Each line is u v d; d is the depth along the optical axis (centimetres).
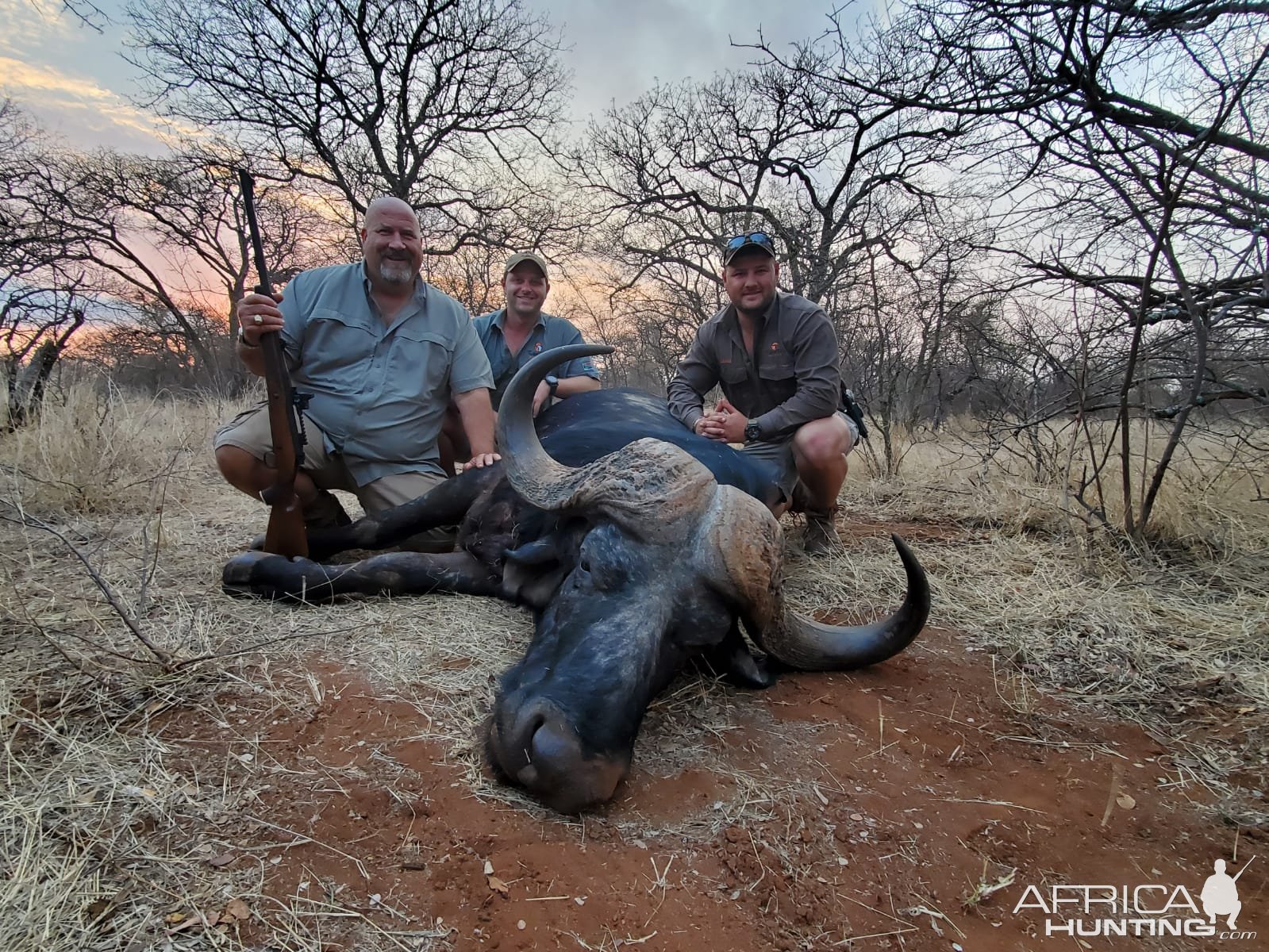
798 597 438
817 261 1332
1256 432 565
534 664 251
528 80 1852
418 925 181
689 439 396
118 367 1467
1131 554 468
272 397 356
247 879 187
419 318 459
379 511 454
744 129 1705
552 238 2062
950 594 436
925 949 192
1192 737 301
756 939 188
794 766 264
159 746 236
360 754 245
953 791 259
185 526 475
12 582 345
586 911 190
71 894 174
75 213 1938
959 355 838
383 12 1623
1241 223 430
